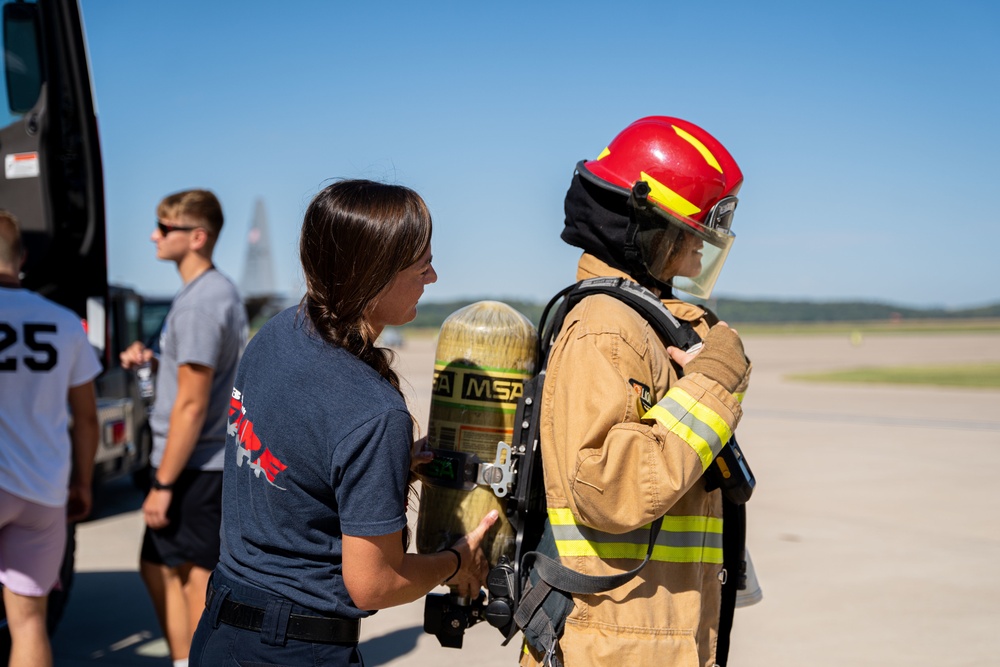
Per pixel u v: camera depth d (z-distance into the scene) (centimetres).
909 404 1605
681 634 165
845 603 451
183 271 325
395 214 151
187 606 329
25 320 270
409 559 157
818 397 1778
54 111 357
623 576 161
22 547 266
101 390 577
